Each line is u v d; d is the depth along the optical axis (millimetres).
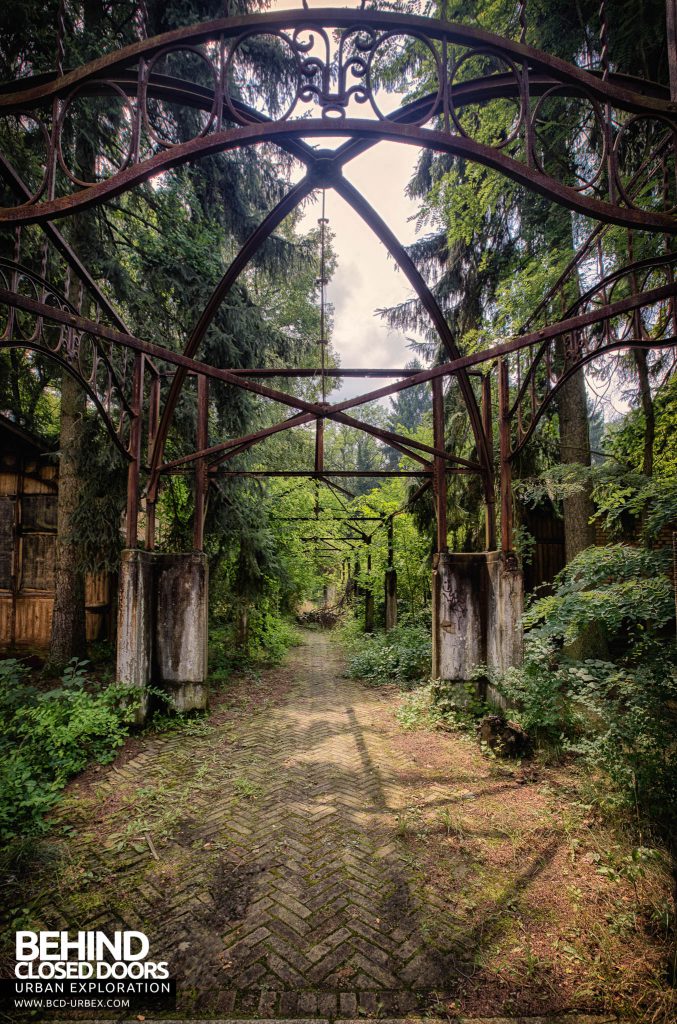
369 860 2979
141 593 5254
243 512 8117
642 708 3471
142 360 5387
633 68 5496
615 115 5926
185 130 7043
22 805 3299
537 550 9984
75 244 6402
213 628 9875
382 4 6199
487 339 7535
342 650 11766
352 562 14914
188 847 3100
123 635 5152
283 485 11164
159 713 5410
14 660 5160
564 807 3539
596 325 4047
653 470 6066
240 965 2199
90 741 4598
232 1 6582
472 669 5871
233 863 2938
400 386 4562
